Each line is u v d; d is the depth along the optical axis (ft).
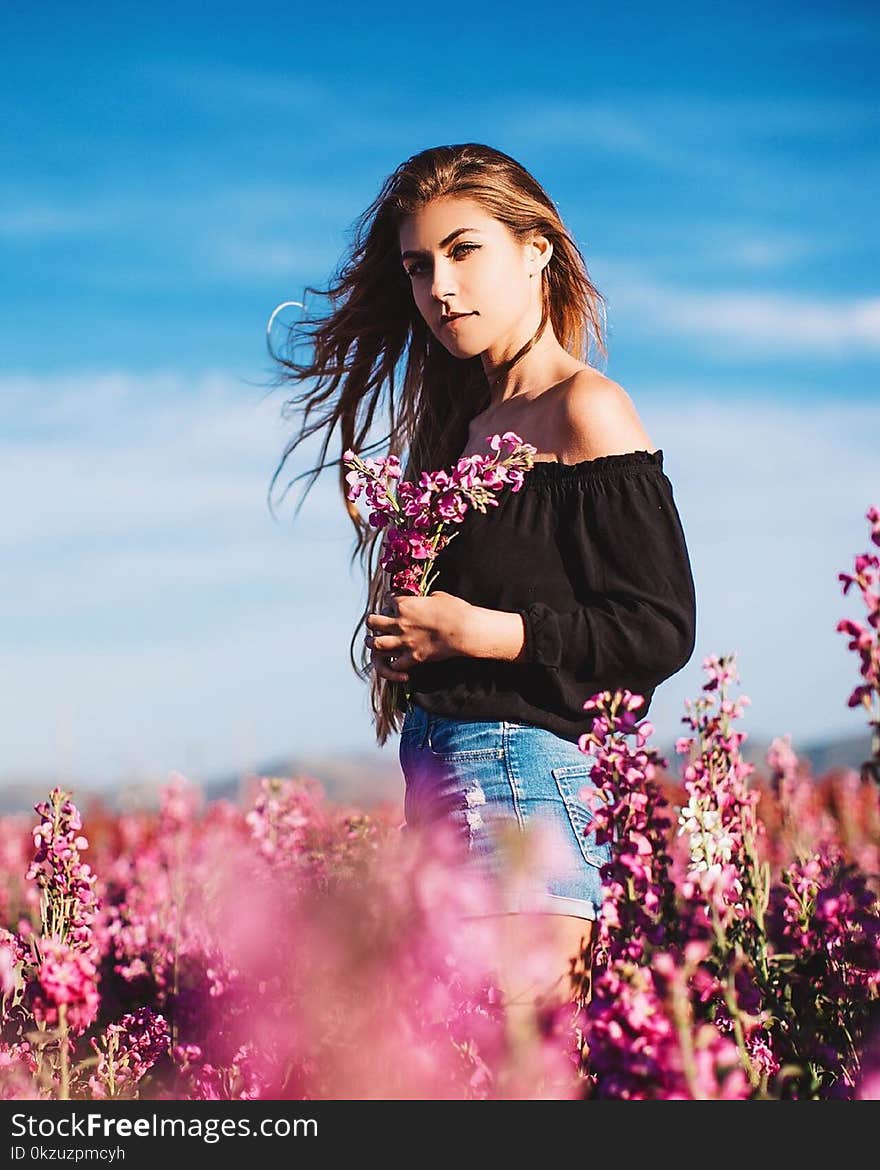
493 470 9.63
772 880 12.07
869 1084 7.61
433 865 7.59
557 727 9.27
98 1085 10.05
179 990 14.48
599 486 9.52
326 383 13.17
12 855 21.15
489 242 10.53
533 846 8.55
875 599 6.49
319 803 15.16
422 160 10.79
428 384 12.63
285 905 7.87
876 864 17.62
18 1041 10.77
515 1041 7.27
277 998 8.16
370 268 12.53
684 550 9.53
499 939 8.68
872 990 9.23
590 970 8.96
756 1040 8.78
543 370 10.75
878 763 6.44
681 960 7.97
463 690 9.48
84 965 8.23
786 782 17.58
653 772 8.32
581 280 11.31
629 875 8.16
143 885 20.07
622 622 9.15
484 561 9.69
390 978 7.30
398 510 9.75
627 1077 6.43
